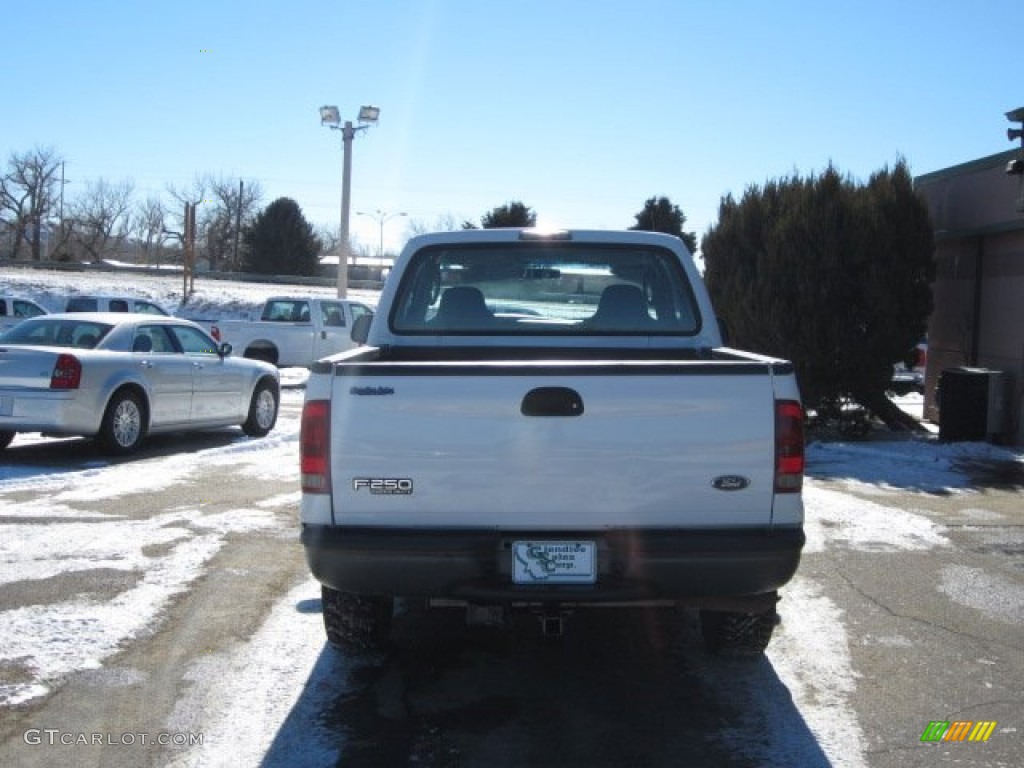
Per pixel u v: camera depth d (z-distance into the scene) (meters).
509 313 6.29
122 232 82.44
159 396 11.58
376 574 4.23
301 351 22.88
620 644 5.56
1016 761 4.13
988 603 6.23
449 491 4.20
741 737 4.34
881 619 5.93
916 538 7.82
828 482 10.04
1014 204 12.09
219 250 85.50
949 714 4.60
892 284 12.18
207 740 4.24
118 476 9.93
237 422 13.05
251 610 5.90
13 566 6.62
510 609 4.46
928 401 14.72
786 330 12.38
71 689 4.71
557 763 4.08
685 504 4.21
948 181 13.82
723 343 6.80
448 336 6.04
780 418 4.22
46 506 8.46
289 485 9.60
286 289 53.12
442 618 6.02
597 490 4.19
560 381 4.18
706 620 5.26
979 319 13.29
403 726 4.43
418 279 6.23
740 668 5.18
